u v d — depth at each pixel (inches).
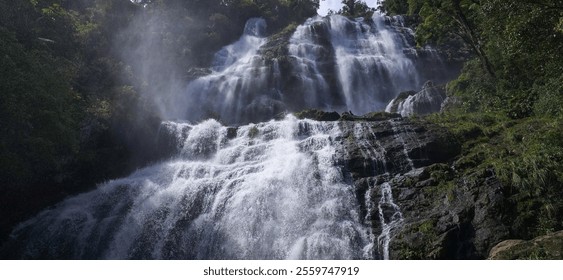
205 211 641.6
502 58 864.9
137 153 795.4
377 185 614.2
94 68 923.4
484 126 699.4
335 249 541.0
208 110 1074.1
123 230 635.5
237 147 763.4
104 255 614.9
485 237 490.0
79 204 690.2
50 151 634.8
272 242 580.1
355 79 1296.8
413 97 1048.2
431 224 518.3
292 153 711.1
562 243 406.0
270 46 1462.8
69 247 629.3
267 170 678.5
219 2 1705.2
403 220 550.0
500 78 888.3
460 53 1390.3
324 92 1255.5
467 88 956.6
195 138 805.9
